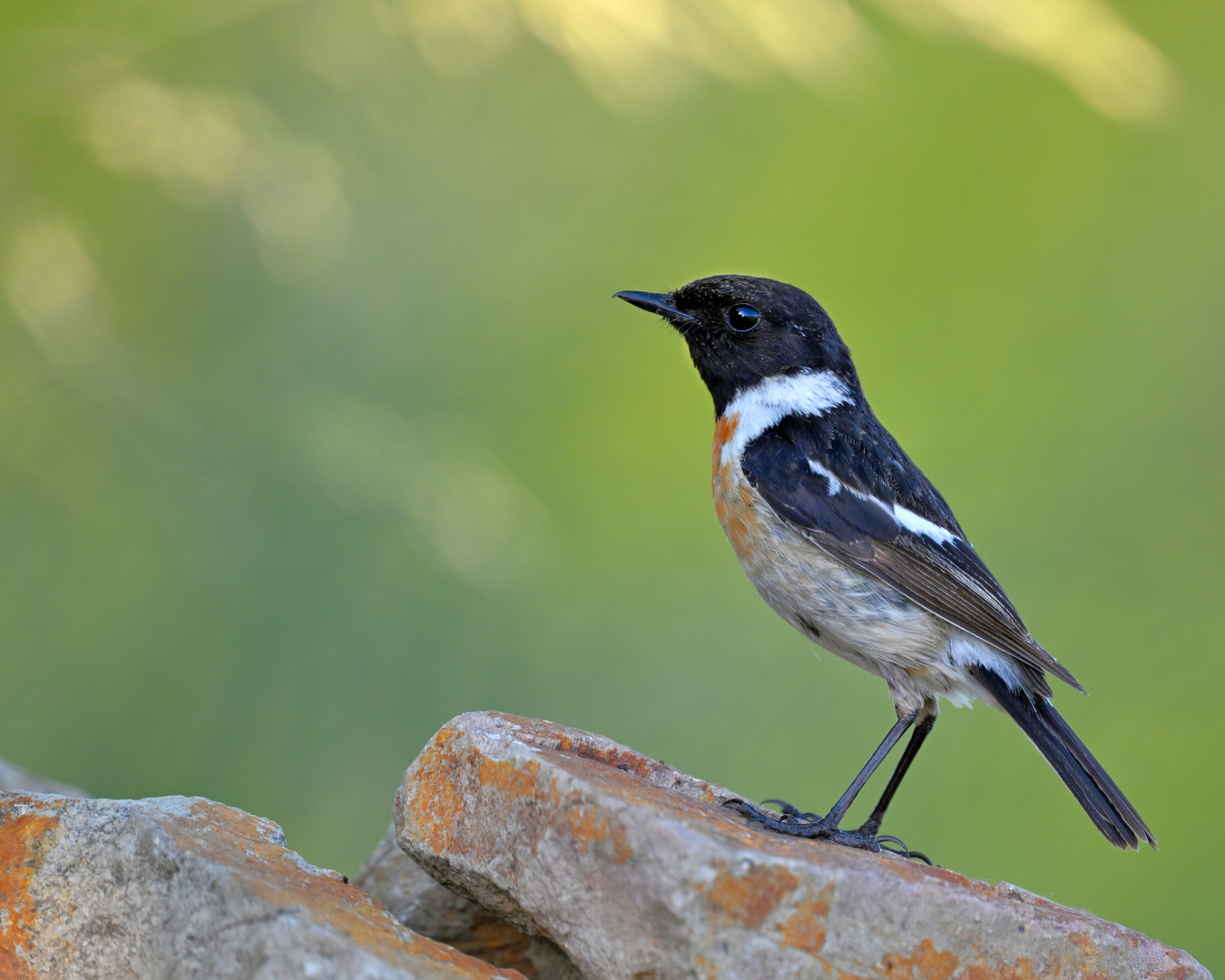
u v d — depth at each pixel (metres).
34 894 5.39
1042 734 7.62
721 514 8.30
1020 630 7.73
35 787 8.67
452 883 6.11
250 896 5.08
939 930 5.45
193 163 9.80
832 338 8.73
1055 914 5.92
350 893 5.75
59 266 10.36
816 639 8.12
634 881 5.22
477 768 5.97
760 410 8.45
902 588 7.67
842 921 5.29
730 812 6.78
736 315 8.62
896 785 7.92
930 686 7.85
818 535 7.80
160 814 5.88
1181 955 6.06
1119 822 7.37
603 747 6.62
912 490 8.19
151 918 5.27
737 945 5.15
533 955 6.33
